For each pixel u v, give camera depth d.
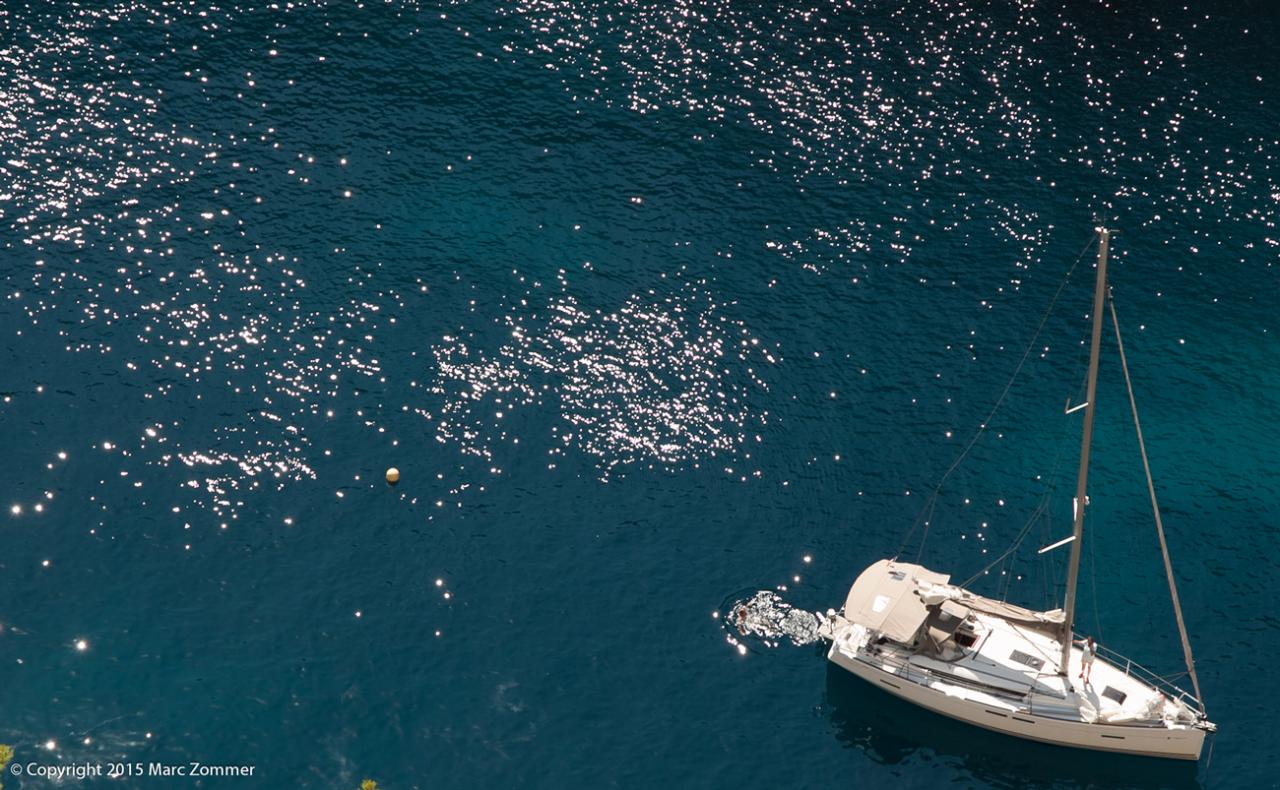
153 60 113.12
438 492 83.75
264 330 92.44
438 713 72.56
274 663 74.06
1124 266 101.12
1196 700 72.38
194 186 102.56
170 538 80.00
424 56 116.31
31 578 77.19
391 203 102.88
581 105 112.94
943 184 107.50
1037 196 106.69
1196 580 80.81
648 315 95.50
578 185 105.75
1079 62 119.50
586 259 99.56
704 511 83.81
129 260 96.38
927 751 72.75
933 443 88.25
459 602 77.94
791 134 111.44
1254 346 95.62
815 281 99.06
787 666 76.25
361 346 92.00
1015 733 73.06
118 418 86.12
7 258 95.50
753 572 80.56
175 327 92.12
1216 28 123.75
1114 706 72.44
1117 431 89.44
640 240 101.44
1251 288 99.94
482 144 108.62
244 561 79.12
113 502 81.56
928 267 100.56
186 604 76.62
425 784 69.50
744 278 98.88
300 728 71.25
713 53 118.81
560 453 86.62
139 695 71.94
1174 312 97.88
